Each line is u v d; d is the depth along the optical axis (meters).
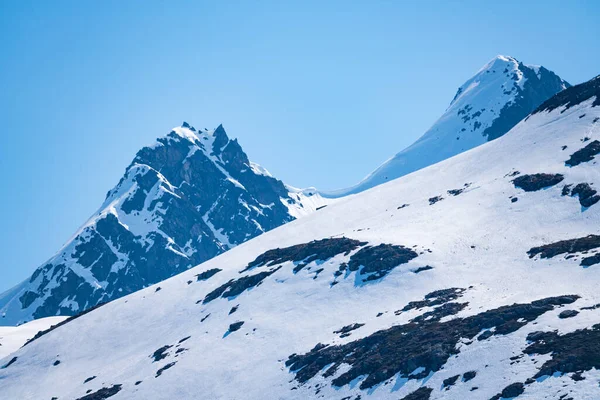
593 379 62.06
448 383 72.75
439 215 136.62
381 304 107.00
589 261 93.31
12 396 138.00
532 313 80.38
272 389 92.12
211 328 126.81
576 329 71.88
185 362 114.88
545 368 66.31
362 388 80.88
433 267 112.56
